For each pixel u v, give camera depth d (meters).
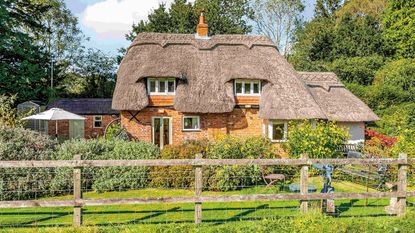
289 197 8.59
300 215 8.66
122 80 20.72
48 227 8.04
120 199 8.09
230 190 12.30
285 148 16.08
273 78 20.84
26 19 25.61
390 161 9.06
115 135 19.67
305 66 39.31
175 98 20.12
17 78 22.80
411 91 31.95
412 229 7.96
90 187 12.35
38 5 26.66
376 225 8.14
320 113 19.30
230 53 22.17
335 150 14.70
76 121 30.05
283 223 8.15
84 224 8.21
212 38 23.20
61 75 38.16
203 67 21.20
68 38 43.72
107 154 13.28
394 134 25.47
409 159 9.12
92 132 30.39
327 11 54.38
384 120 28.38
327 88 23.86
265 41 23.30
